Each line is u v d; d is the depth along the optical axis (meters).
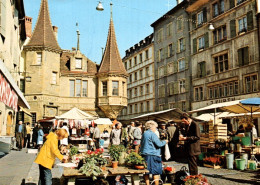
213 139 14.09
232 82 31.94
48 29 35.78
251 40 29.50
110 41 39.06
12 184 8.00
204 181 6.68
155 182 7.51
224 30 33.78
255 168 12.27
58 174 10.15
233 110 16.75
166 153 9.59
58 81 35.19
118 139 16.53
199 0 37.03
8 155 16.31
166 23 45.94
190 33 39.66
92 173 6.53
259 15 28.62
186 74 40.06
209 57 35.62
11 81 9.94
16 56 25.94
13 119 25.92
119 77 37.03
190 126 8.63
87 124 24.81
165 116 20.41
